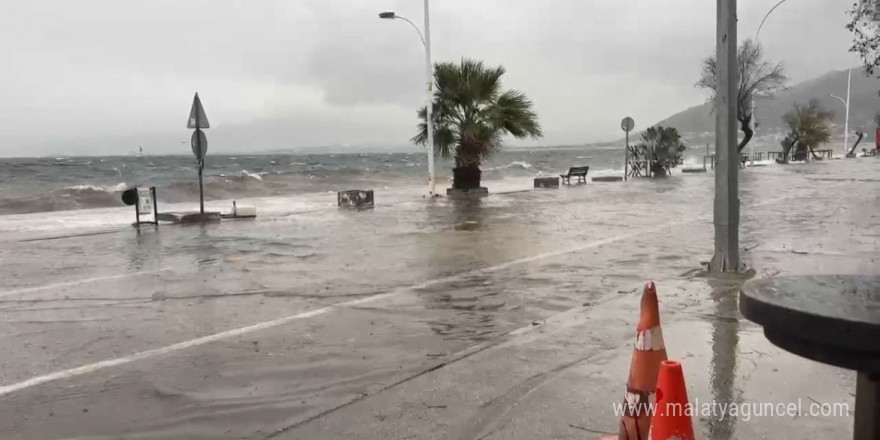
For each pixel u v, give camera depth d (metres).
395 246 11.26
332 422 3.79
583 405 3.83
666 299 6.51
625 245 10.83
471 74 24.16
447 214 16.81
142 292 7.79
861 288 2.24
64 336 5.88
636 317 5.89
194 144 15.91
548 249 10.55
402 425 3.70
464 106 24.14
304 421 3.82
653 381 2.93
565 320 5.87
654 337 2.96
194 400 4.24
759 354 4.60
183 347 5.47
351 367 4.82
